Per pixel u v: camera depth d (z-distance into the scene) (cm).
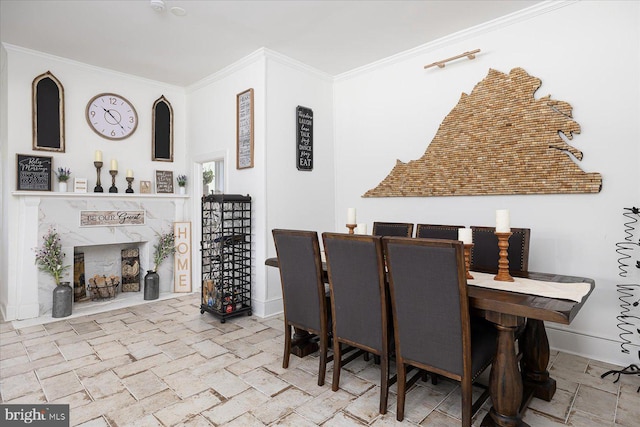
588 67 268
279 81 382
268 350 282
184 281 465
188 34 335
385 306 191
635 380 234
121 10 292
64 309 362
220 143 428
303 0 279
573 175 273
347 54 382
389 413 197
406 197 383
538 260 293
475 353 174
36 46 359
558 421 189
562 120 279
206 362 260
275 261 271
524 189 297
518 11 296
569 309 148
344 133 441
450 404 207
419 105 369
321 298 222
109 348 284
